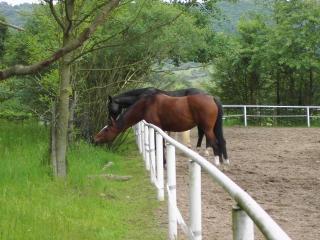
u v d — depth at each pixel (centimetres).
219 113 1245
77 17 920
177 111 1230
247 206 231
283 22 3350
